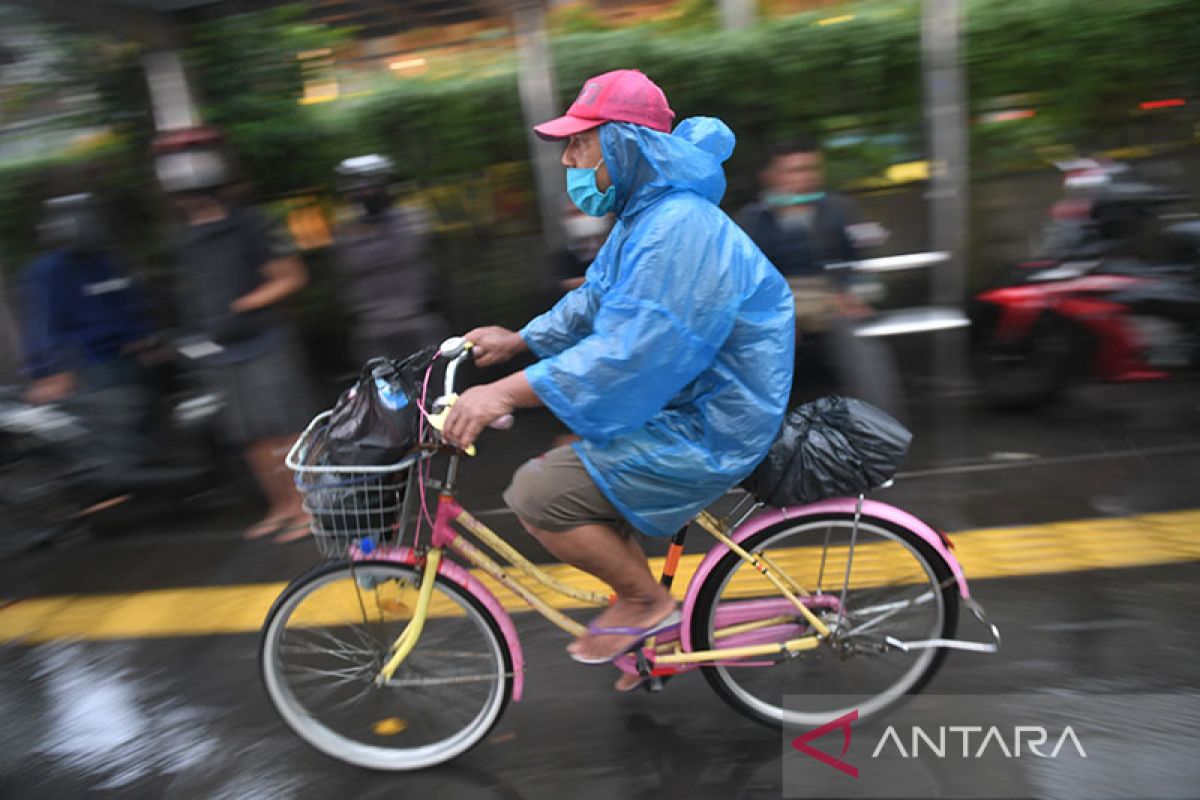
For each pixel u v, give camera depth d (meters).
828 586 2.49
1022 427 4.48
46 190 5.49
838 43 5.05
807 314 4.09
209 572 3.87
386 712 2.66
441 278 5.61
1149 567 3.21
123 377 4.42
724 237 2.07
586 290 2.42
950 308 5.00
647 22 5.43
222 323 3.85
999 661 2.79
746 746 2.53
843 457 2.30
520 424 5.16
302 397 4.15
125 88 5.29
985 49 5.06
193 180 3.71
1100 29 4.93
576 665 2.94
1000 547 3.43
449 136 5.49
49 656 3.33
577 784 2.46
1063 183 5.25
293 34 5.41
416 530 2.44
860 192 5.32
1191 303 4.49
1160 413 4.44
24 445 4.23
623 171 2.08
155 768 2.69
